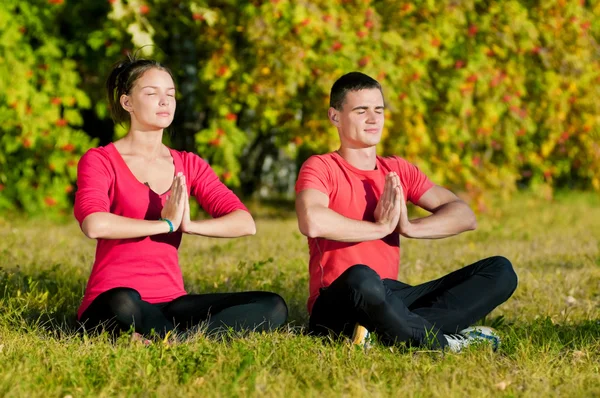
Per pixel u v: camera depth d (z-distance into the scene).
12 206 24.56
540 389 7.77
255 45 21.80
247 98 22.12
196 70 24.47
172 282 9.91
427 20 23.56
